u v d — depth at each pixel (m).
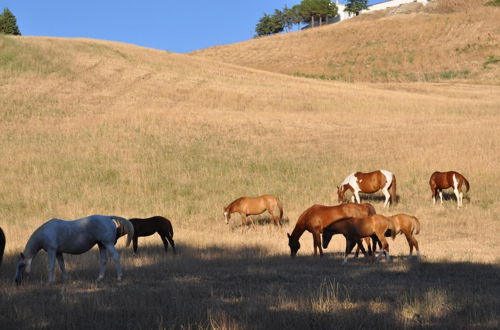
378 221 12.81
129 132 37.12
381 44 102.12
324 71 93.12
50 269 10.28
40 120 38.91
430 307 7.60
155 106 45.09
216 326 6.87
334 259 13.66
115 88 49.81
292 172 29.44
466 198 24.06
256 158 32.19
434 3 143.00
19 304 8.38
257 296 8.77
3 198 24.83
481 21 102.00
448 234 17.94
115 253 10.68
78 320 7.50
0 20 101.00
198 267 12.25
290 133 38.84
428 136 35.84
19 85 46.78
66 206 24.09
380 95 54.06
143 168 29.84
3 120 38.16
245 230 19.61
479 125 38.97
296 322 7.05
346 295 8.76
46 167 29.41
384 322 6.99
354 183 23.75
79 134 36.06
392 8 151.38
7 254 13.95
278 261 13.23
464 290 9.04
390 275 11.05
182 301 8.55
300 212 22.86
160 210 23.58
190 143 35.22
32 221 21.30
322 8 150.25
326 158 32.03
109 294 9.12
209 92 50.72
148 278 10.95
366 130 39.50
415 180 27.28
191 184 27.62
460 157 29.86
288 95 51.66
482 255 13.88
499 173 26.81
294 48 108.75
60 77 50.88
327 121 43.03
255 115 44.28
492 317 7.24
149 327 7.07
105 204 24.50
